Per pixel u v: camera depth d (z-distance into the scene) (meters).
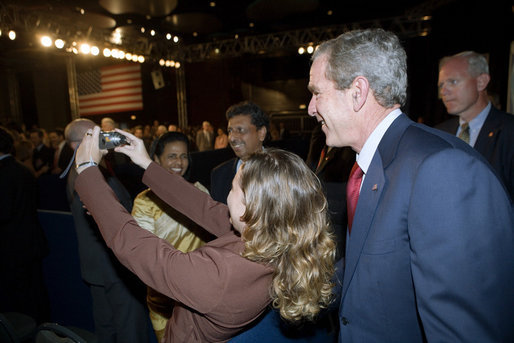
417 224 0.62
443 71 1.73
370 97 0.76
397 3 8.07
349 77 0.74
